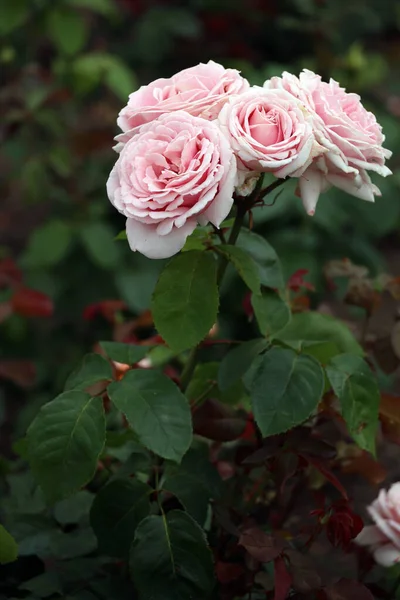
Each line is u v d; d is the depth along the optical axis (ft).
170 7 10.77
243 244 4.04
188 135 3.57
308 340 4.07
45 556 4.15
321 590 3.77
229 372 3.92
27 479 4.45
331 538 3.90
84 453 3.68
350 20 9.44
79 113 7.99
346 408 3.82
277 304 4.04
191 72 3.78
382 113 8.51
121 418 4.44
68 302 7.72
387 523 3.93
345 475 4.19
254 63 9.82
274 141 3.62
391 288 4.39
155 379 3.76
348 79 8.47
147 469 3.99
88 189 7.83
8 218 9.72
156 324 3.76
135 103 3.76
